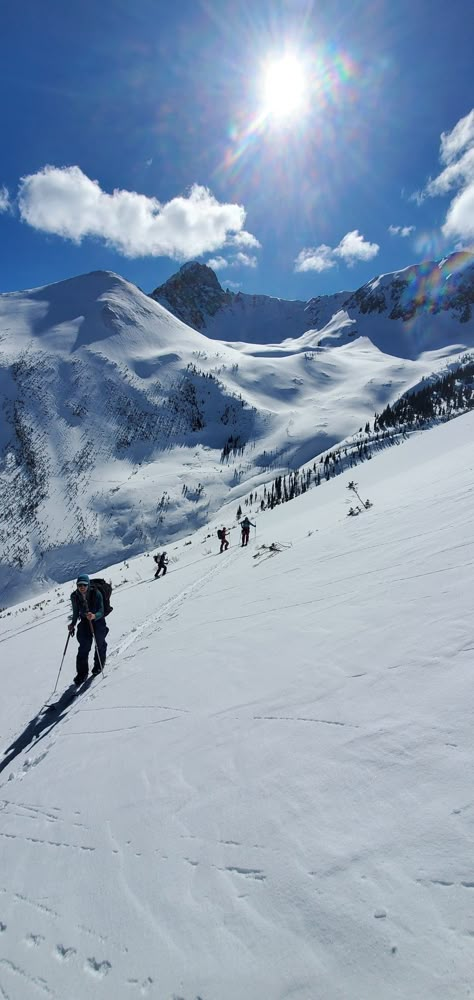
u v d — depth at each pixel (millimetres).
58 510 138750
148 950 2057
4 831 3549
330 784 2574
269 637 5426
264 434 191125
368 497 16016
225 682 4641
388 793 2328
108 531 130625
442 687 2986
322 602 5871
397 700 3080
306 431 188875
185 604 9812
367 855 2039
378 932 1698
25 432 169875
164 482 152000
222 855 2416
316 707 3447
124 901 2398
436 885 1774
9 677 8562
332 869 2047
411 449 29359
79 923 2375
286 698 3785
